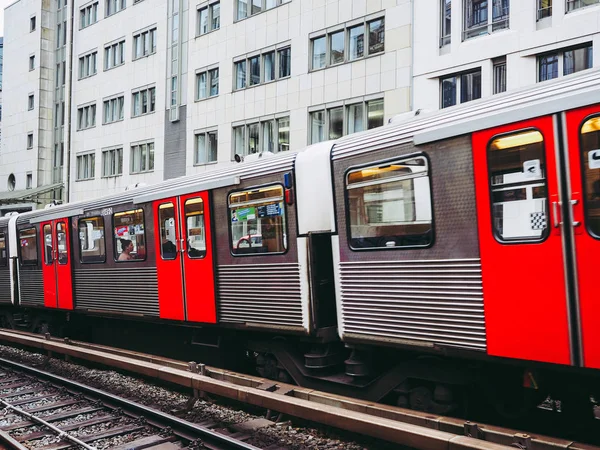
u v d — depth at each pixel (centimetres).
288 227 776
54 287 1348
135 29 3403
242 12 2742
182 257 962
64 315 1414
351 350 785
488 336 552
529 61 1773
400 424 565
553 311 501
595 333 473
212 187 897
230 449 636
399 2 2103
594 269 475
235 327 862
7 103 4738
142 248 1062
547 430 625
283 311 784
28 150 4441
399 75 2100
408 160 630
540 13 1766
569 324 490
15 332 1467
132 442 673
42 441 701
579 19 1662
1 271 1582
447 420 575
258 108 2638
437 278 600
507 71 1812
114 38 3566
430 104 2020
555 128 504
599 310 470
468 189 572
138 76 3378
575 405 600
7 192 4606
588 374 484
